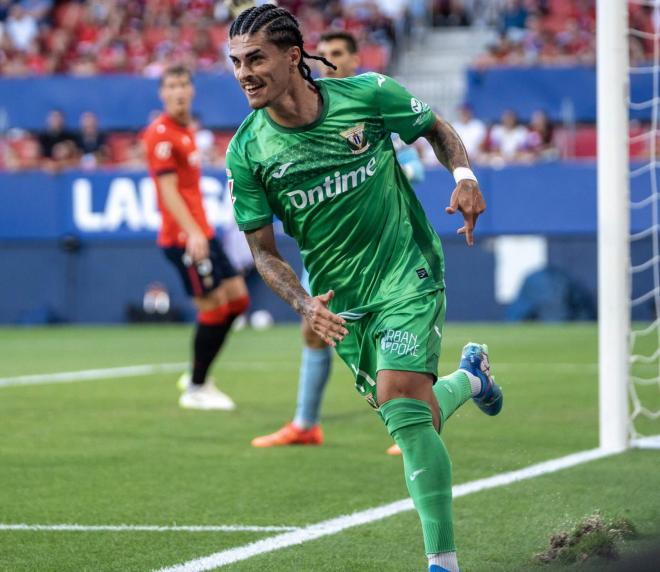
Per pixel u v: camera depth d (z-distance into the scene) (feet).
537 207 144.46
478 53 188.14
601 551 31.24
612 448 51.42
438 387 32.91
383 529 36.47
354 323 31.14
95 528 36.88
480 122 163.94
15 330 144.05
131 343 122.21
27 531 36.47
